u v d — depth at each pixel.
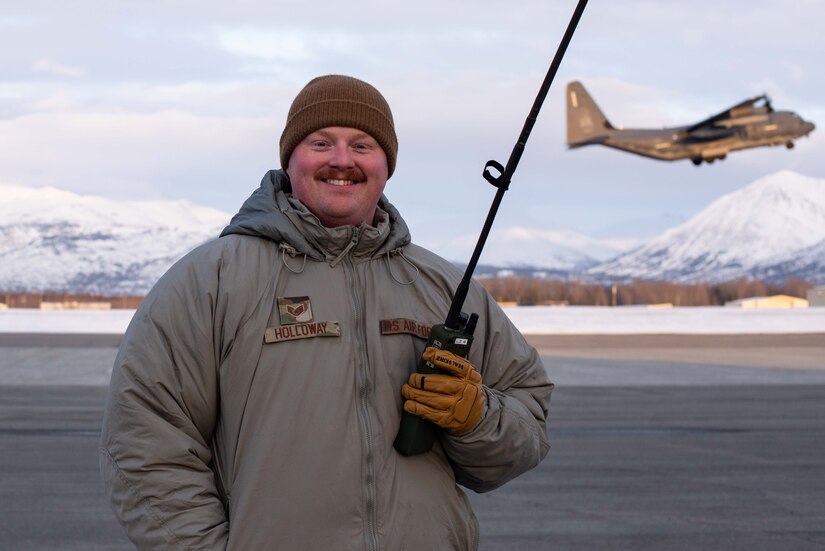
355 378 2.93
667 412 14.85
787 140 54.56
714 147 56.81
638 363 24.53
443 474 3.04
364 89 3.12
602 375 21.23
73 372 20.47
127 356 2.89
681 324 46.16
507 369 3.27
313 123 3.07
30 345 28.75
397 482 2.92
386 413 2.95
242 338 2.88
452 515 3.01
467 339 3.00
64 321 46.50
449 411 2.89
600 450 11.21
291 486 2.82
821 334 38.38
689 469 10.05
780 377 20.97
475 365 3.20
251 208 3.10
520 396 3.25
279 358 2.88
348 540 2.83
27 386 17.78
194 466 2.86
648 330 41.47
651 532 7.50
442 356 2.94
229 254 2.98
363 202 3.11
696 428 13.13
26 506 8.05
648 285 118.69
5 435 11.72
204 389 2.90
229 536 2.81
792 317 52.56
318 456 2.83
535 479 9.47
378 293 3.04
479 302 3.28
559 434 12.46
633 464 10.30
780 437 12.34
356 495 2.85
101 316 52.03
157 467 2.83
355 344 2.96
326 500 2.82
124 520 2.86
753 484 9.33
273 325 2.90
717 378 20.72
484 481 3.14
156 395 2.86
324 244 3.01
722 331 41.00
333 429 2.86
